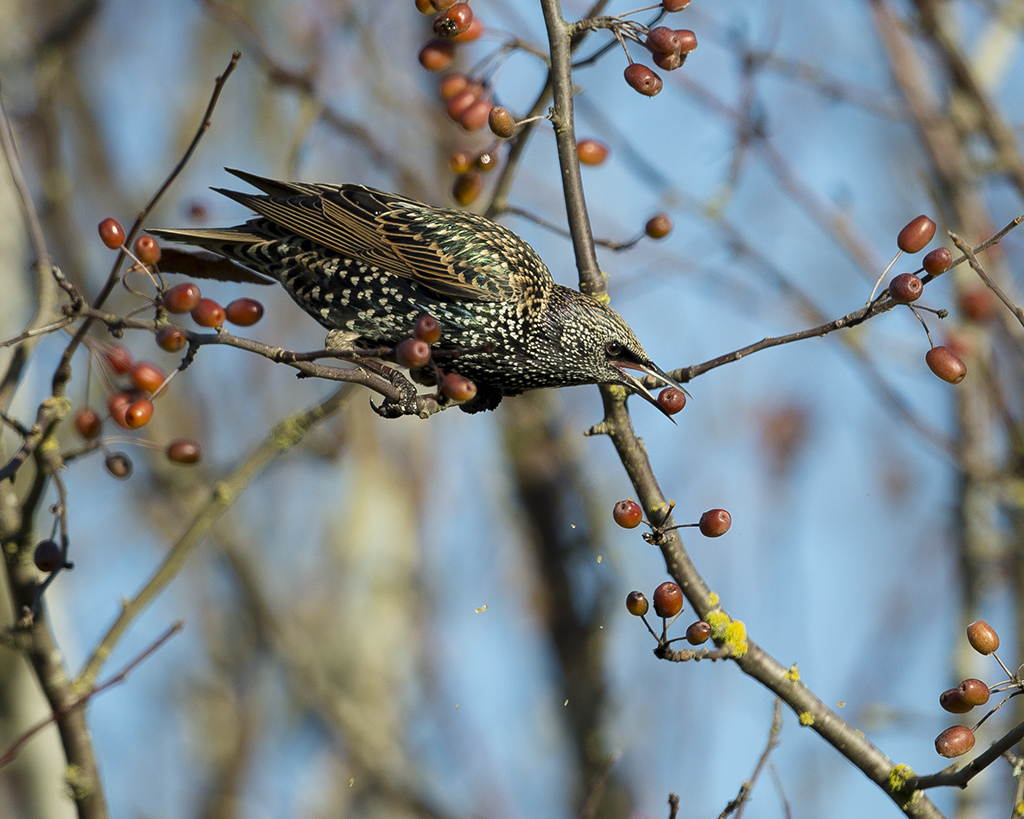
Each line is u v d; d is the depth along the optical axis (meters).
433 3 7.92
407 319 9.29
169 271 9.37
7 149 7.90
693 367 7.12
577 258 8.24
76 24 12.98
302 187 9.43
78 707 6.79
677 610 6.21
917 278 6.46
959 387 12.41
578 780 14.17
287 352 6.55
